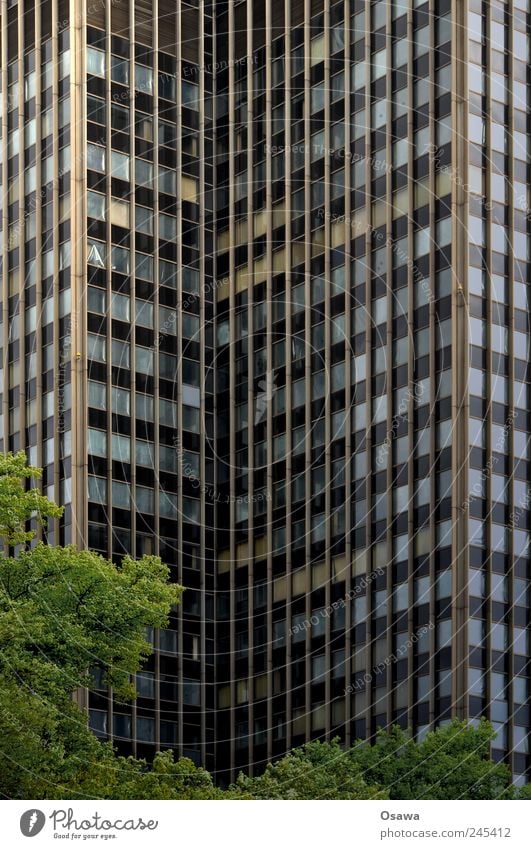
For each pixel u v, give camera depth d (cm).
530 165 14988
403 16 15088
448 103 14700
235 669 15762
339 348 15312
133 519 15888
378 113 15200
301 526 15450
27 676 11019
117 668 11575
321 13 15762
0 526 11438
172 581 15925
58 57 16250
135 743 15512
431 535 14388
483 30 14850
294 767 12738
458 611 14125
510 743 14150
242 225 16275
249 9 16375
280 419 15750
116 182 16175
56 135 16200
